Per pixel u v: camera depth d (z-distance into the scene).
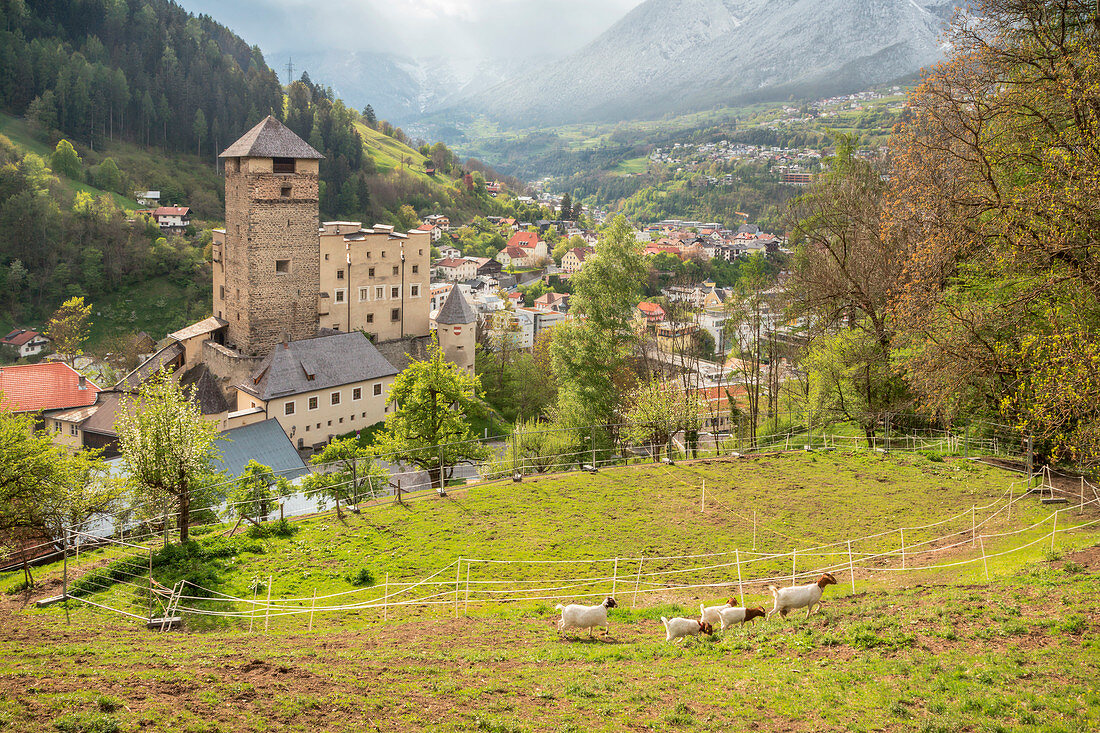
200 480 38.53
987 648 17.83
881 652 18.28
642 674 17.84
